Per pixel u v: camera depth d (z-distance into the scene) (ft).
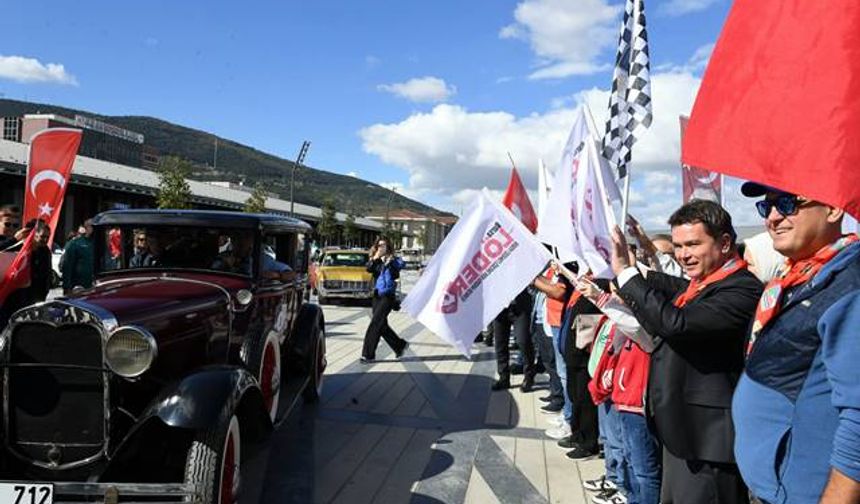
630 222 15.10
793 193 6.32
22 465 11.52
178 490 10.60
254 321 16.63
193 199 94.89
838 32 6.16
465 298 13.62
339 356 32.09
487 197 13.99
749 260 12.79
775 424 6.34
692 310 8.33
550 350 21.89
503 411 22.22
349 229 185.78
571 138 13.30
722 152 7.10
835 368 5.56
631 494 12.63
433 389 25.29
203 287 15.03
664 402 8.75
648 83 13.19
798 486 6.03
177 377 12.69
